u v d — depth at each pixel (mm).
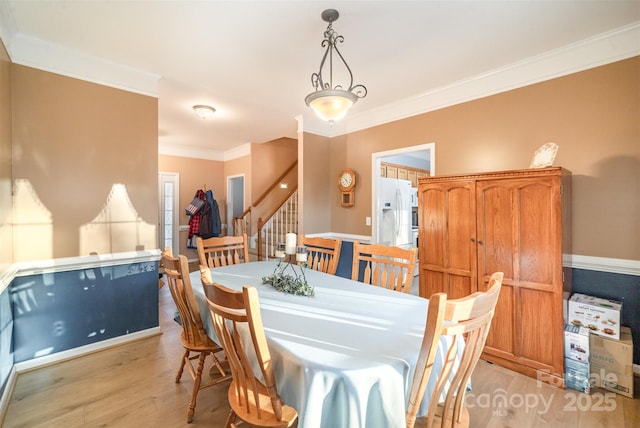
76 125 2475
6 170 2031
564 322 2133
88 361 2398
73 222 2459
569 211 2354
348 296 1811
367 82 3033
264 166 6160
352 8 1914
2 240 1908
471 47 2381
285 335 1274
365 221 4012
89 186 2539
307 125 4137
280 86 3146
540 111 2553
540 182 2146
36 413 1796
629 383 1965
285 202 6023
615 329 2018
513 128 2699
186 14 1977
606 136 2246
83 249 2504
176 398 1939
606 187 2246
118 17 2006
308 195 4152
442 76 2900
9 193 2092
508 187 2291
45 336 2326
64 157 2418
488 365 2355
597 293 2291
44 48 2320
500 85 2777
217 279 2207
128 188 2746
